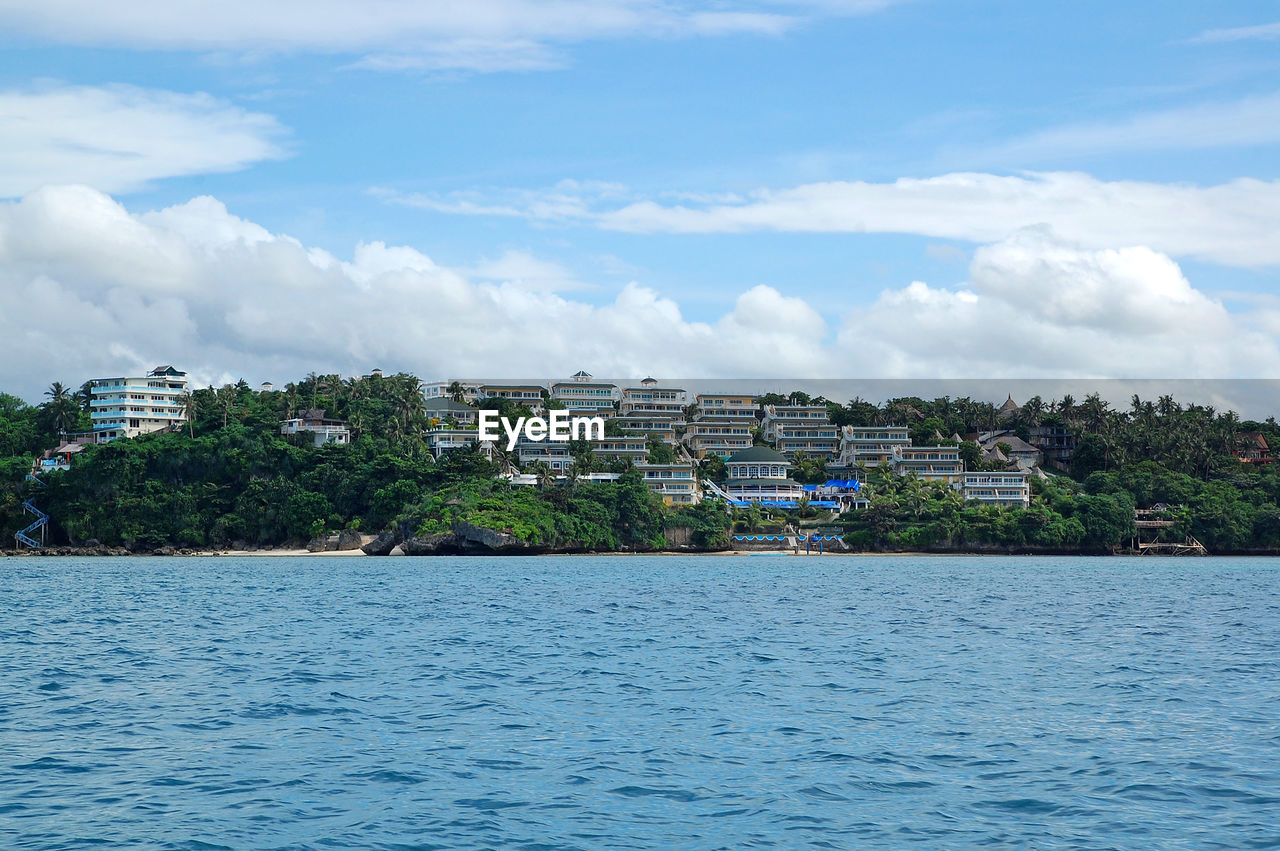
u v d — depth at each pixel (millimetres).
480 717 36844
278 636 62750
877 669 49031
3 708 38375
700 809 25688
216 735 33812
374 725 35406
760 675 47000
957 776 28750
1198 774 28859
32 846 23000
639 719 36562
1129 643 60375
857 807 25859
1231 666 50469
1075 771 29250
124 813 25344
